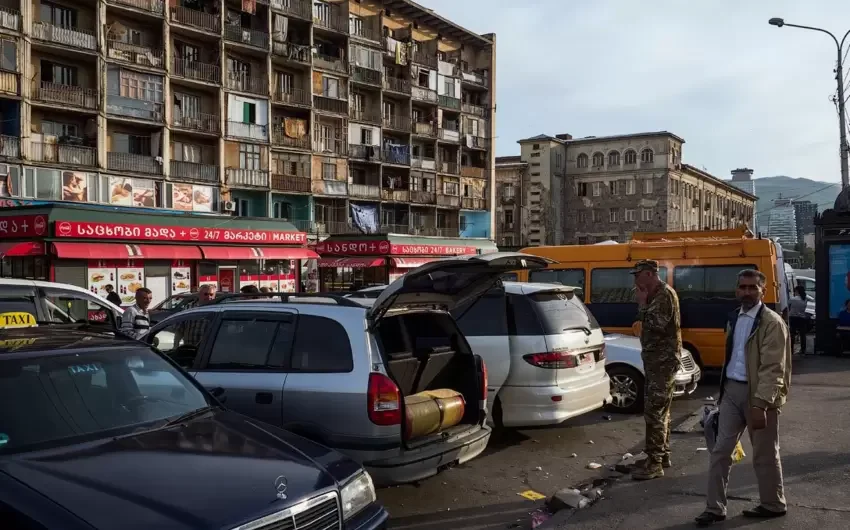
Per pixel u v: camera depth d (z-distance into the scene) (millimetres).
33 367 3992
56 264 24984
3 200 29766
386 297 5203
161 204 36344
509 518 5402
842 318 15266
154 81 36156
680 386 9570
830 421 8273
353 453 4984
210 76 39344
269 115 42625
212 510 3057
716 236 13594
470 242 48219
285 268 36594
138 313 9383
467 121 61250
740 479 6000
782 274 13031
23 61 30578
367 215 49469
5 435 3521
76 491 3068
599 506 5441
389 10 55156
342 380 5113
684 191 73250
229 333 5867
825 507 5203
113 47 34312
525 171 71188
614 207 70312
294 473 3535
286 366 5441
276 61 43875
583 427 8672
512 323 7520
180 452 3607
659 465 6191
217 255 30406
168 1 37125
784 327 4762
